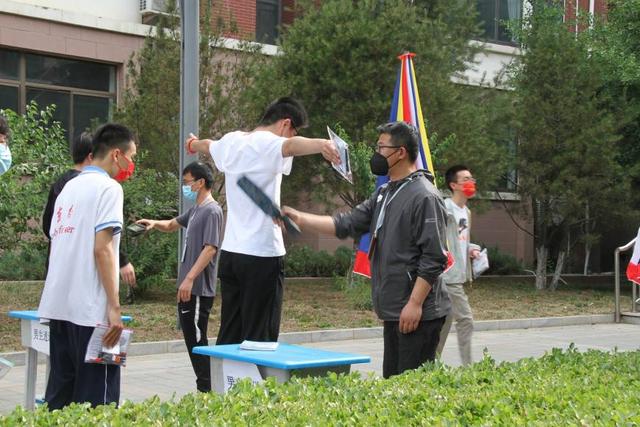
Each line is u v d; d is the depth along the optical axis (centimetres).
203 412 381
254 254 539
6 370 629
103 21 1603
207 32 1411
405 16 1541
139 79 1419
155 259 1305
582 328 1380
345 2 1538
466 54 1794
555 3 1962
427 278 512
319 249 1964
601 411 386
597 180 1756
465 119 1579
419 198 521
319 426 352
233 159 538
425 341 525
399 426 357
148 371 905
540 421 364
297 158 1550
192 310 707
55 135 1201
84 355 477
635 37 1794
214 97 1375
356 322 1253
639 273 1100
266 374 470
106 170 501
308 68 1512
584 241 1911
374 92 1494
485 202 1806
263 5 1858
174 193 1306
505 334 1277
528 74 1809
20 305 1247
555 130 1759
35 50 1539
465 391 436
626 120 1775
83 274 477
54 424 364
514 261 2173
